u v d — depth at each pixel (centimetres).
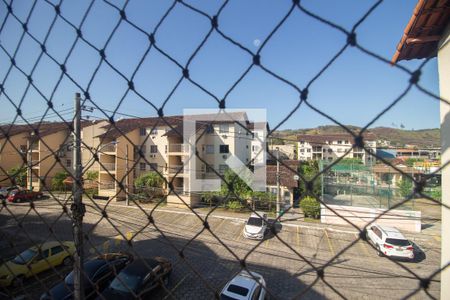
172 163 1419
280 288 597
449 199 220
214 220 1110
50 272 611
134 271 521
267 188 1189
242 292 493
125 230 969
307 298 562
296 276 652
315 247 850
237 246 841
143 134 1466
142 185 1298
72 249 674
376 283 624
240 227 1039
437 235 969
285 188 1166
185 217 1143
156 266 539
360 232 70
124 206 1266
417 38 218
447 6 180
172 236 925
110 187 1359
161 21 97
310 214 1120
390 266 719
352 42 67
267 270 682
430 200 65
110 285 497
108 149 1363
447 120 221
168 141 1415
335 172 1444
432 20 198
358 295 573
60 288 482
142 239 888
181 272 652
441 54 217
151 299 518
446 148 224
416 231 1000
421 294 561
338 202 1187
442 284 233
